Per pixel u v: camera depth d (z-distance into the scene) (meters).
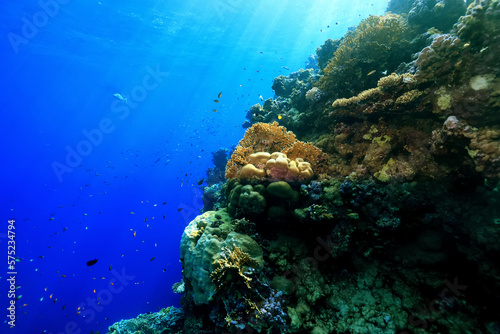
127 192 44.38
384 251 4.51
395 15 6.79
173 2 27.05
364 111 5.14
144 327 8.47
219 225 5.39
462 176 3.81
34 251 28.84
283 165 4.77
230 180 5.99
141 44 34.44
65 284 22.86
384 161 4.77
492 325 3.28
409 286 4.12
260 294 4.17
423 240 4.16
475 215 3.56
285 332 3.79
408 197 4.14
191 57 41.66
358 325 3.92
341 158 5.84
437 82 4.37
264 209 5.00
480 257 3.41
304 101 8.42
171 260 23.55
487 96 3.59
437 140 4.00
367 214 4.41
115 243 29.56
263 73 57.34
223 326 4.24
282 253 4.85
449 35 4.31
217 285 4.15
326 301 4.37
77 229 33.78
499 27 3.59
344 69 6.34
